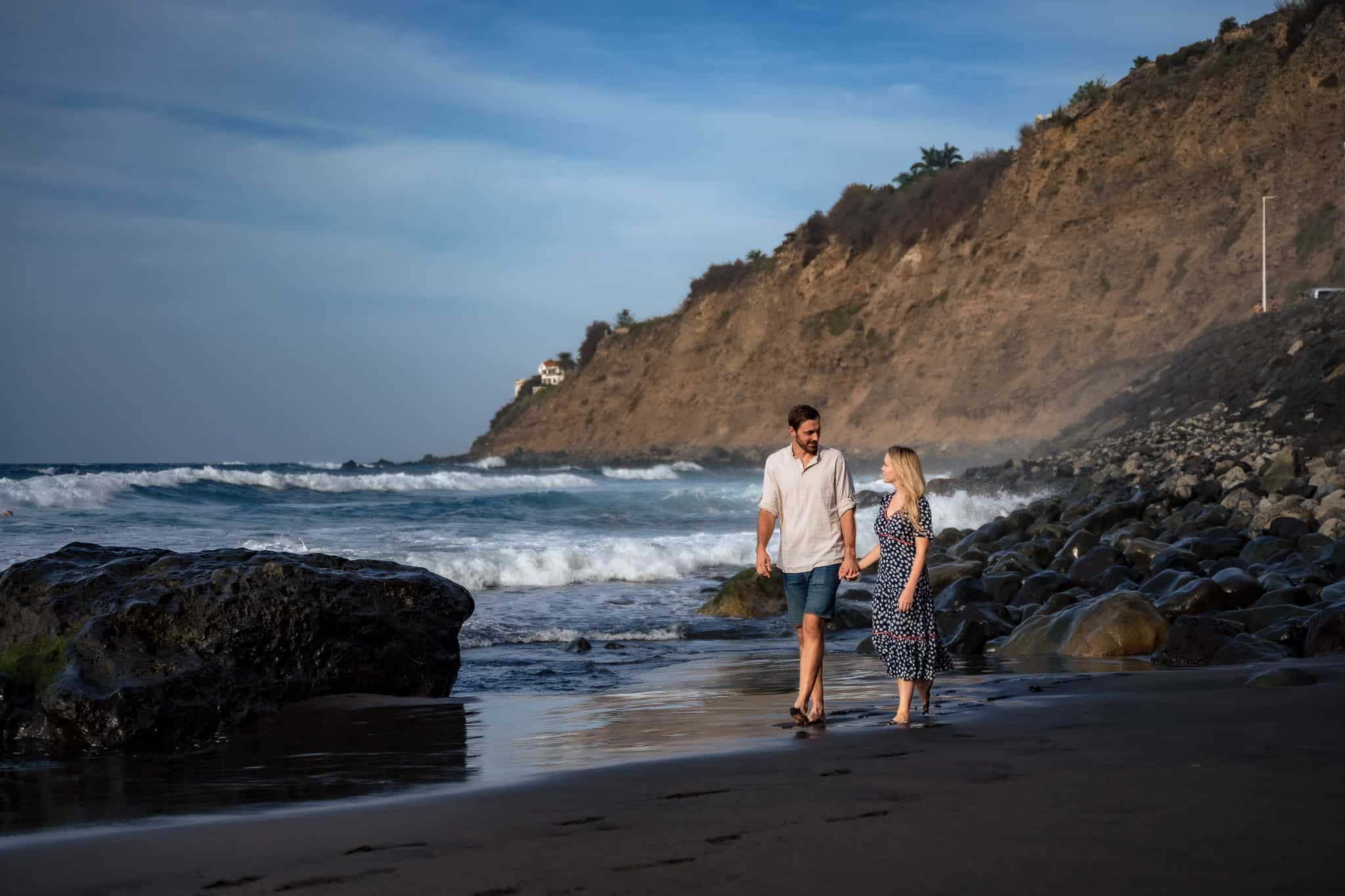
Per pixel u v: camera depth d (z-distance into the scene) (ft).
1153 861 9.71
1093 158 208.95
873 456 193.47
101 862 11.44
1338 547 38.73
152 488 94.58
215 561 26.02
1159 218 189.57
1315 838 10.27
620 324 388.16
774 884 9.59
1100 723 17.58
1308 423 79.56
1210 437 87.20
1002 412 185.47
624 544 65.57
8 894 10.44
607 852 10.87
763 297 270.87
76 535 62.49
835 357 238.48
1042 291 200.44
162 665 22.41
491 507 96.73
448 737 21.11
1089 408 167.63
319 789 16.31
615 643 36.83
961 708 20.98
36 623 23.25
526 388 449.89
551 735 20.74
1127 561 44.32
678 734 19.80
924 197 249.34
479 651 35.47
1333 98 176.55
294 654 24.95
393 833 12.16
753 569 45.06
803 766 15.20
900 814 11.84
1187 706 18.94
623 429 289.12
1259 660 26.27
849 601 44.45
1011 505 84.43
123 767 19.19
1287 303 156.56
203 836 12.40
